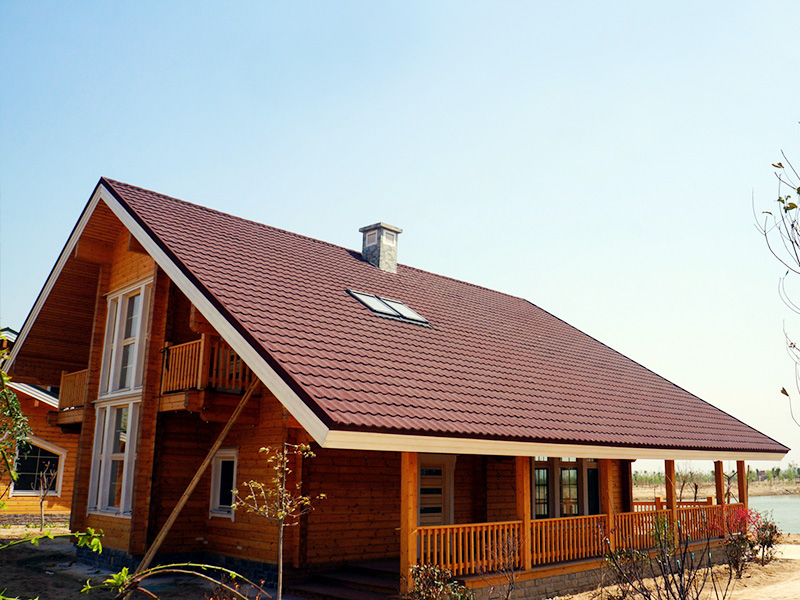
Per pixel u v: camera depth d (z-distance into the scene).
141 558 12.34
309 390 8.55
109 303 15.82
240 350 9.72
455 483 14.27
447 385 11.16
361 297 13.78
